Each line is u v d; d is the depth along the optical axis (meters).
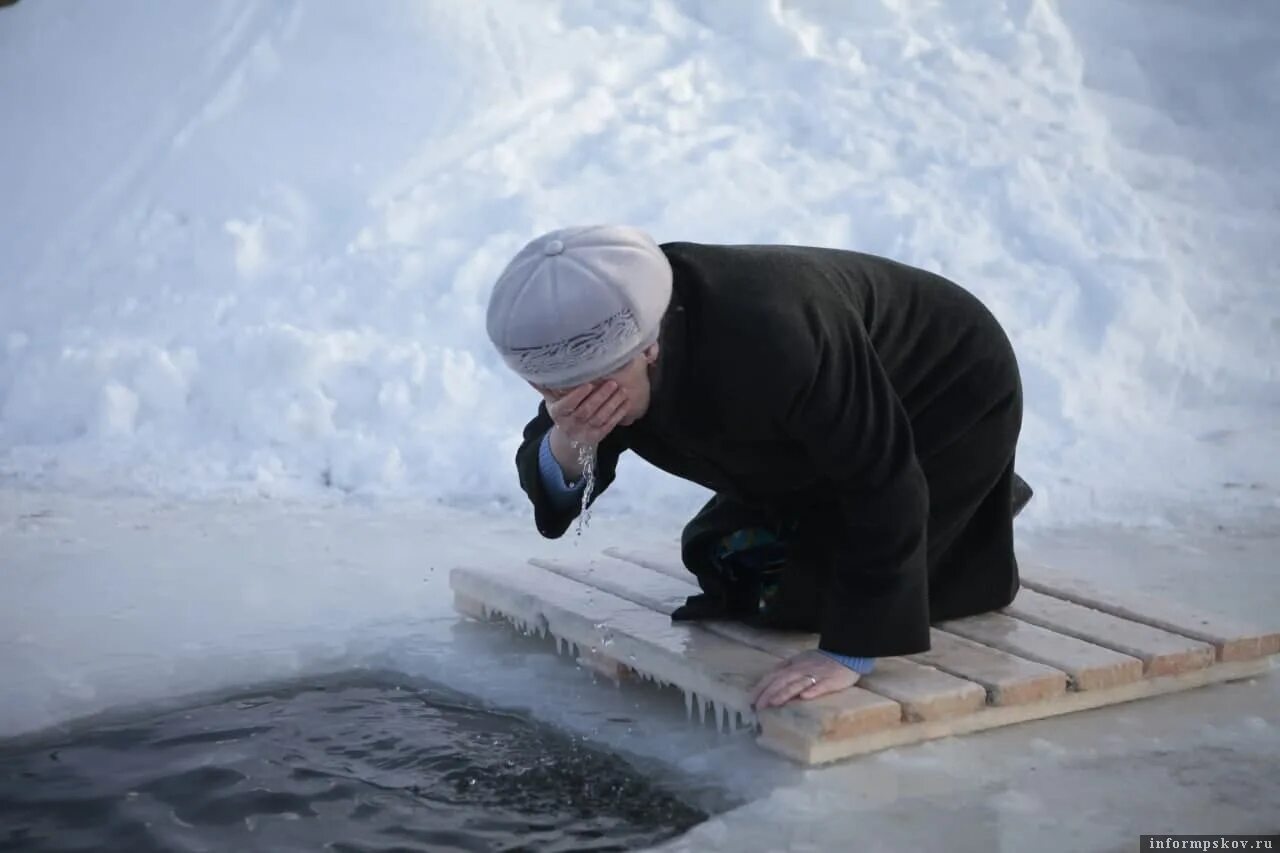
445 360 5.73
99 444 5.64
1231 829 2.73
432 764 3.12
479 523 4.94
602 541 4.73
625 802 2.93
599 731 3.27
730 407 2.72
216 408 5.71
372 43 7.73
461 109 7.45
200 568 4.46
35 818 2.87
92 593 4.23
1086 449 5.47
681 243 2.85
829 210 6.76
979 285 6.34
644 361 2.68
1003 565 3.49
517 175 7.07
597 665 3.56
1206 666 3.44
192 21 8.16
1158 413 5.91
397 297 6.23
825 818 2.79
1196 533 4.73
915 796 2.87
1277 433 5.70
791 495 3.15
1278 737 3.16
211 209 7.12
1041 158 7.26
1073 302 6.26
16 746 3.21
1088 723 3.24
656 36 8.07
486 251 6.37
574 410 2.70
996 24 8.32
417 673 3.65
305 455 5.48
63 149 7.75
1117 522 4.86
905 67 7.92
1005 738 3.15
